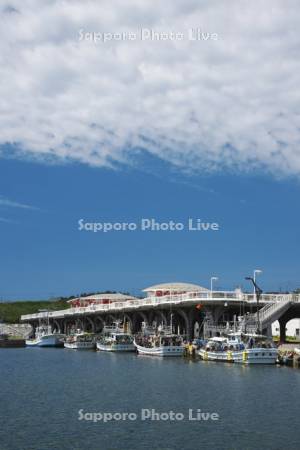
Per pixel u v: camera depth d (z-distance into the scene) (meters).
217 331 86.31
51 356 101.06
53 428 38.53
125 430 37.88
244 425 38.69
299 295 85.38
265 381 57.66
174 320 106.19
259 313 83.06
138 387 55.34
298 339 110.94
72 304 167.88
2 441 35.34
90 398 49.56
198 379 59.78
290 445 34.06
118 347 106.56
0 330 179.75
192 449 33.41
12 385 58.66
